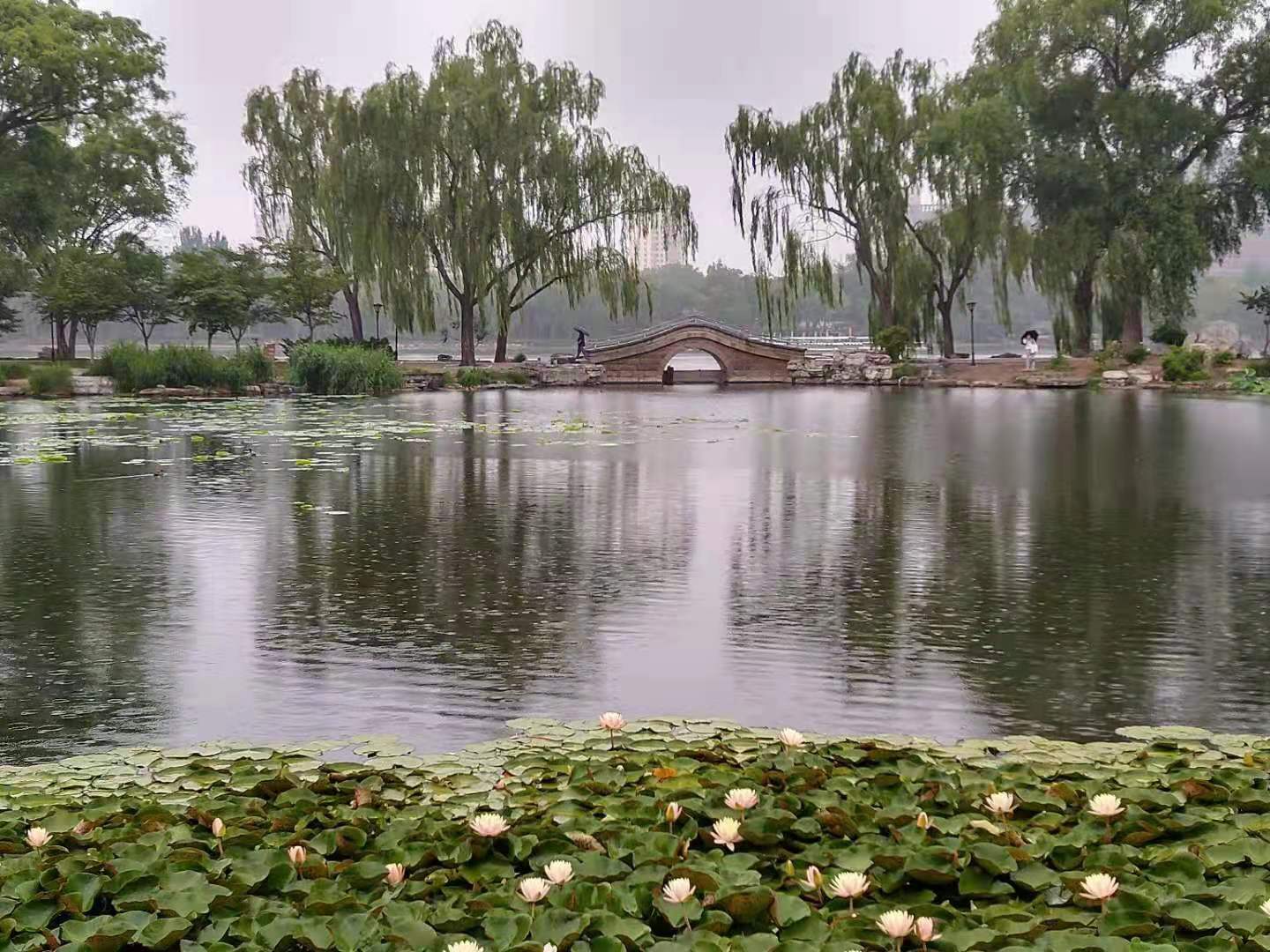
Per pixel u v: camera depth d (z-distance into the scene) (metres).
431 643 10.36
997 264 65.75
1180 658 9.87
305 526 16.25
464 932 4.27
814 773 5.81
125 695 8.86
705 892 4.50
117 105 56.00
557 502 18.61
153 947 4.12
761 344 64.25
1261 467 23.30
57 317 61.44
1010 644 10.27
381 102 55.59
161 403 43.69
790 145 63.16
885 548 14.77
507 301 60.94
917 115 61.12
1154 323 61.22
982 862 4.73
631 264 62.75
